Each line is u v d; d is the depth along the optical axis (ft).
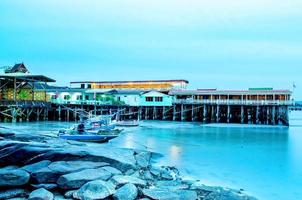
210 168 72.84
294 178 65.36
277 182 62.23
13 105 155.22
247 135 140.56
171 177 61.05
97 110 187.73
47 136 91.25
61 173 50.80
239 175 67.05
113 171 55.77
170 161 79.30
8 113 159.94
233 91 213.46
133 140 115.34
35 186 48.26
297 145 112.57
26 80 172.24
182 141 117.19
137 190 48.16
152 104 218.59
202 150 97.76
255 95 210.38
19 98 186.29
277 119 204.03
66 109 189.26
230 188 57.11
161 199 46.26
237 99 211.61
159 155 86.63
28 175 49.26
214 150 98.37
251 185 59.93
